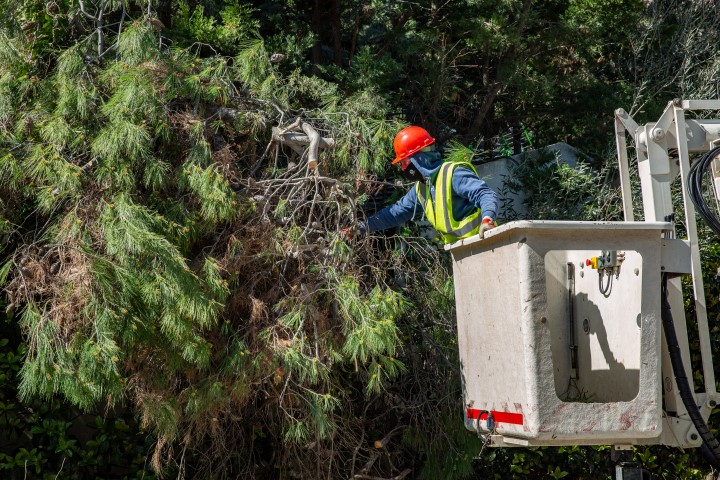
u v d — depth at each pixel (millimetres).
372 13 7551
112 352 3799
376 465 5199
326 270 4441
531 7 8195
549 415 3451
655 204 4414
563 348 4559
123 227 3945
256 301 4332
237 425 4836
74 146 4363
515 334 3551
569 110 8602
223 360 4297
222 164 4504
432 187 4449
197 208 4426
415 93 7977
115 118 4227
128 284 3904
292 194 4621
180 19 5828
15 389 4984
